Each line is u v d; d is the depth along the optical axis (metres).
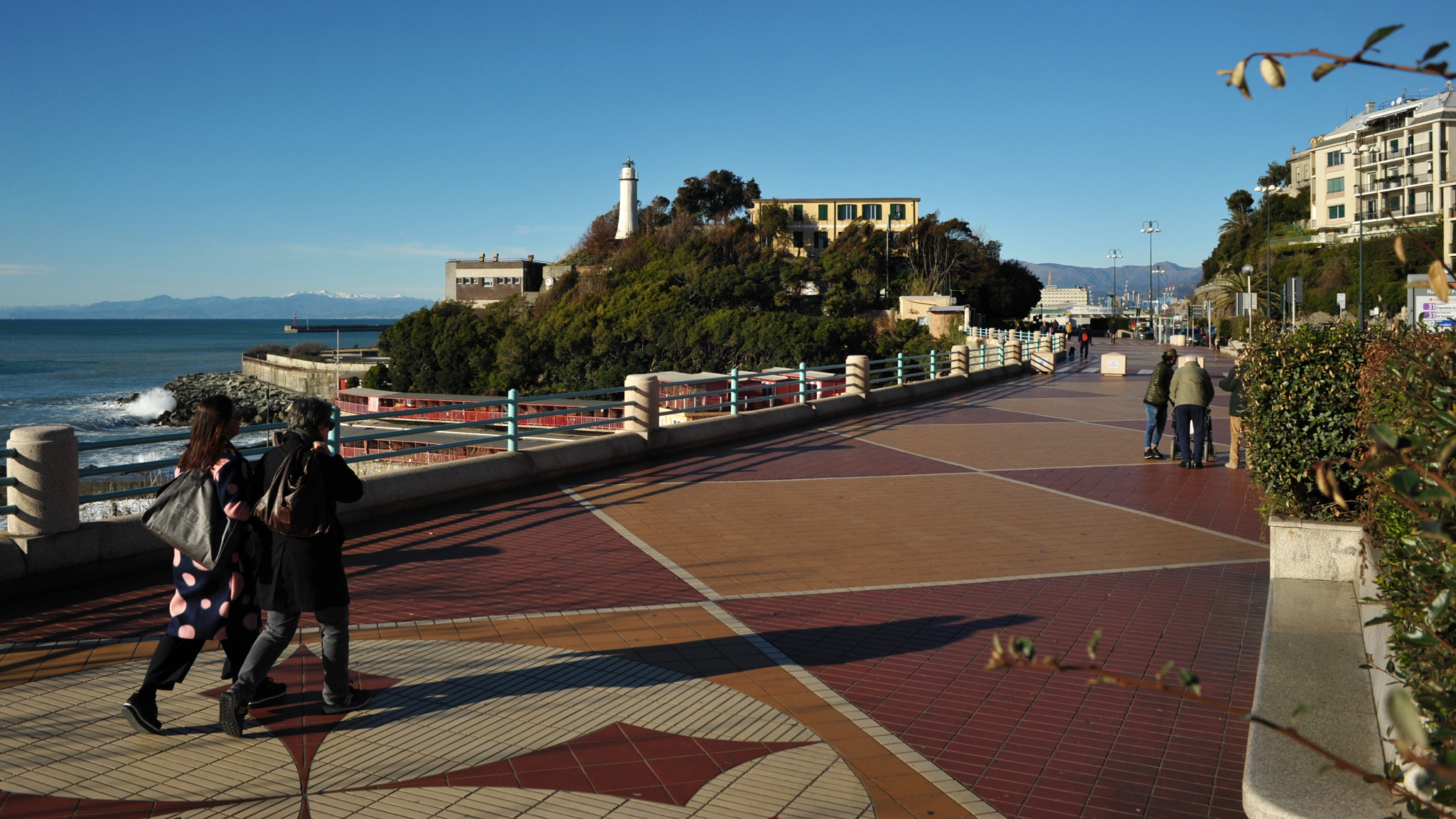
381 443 27.72
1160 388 14.83
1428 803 1.82
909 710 5.36
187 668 5.04
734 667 6.03
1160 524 10.34
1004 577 8.18
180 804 4.18
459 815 4.11
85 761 4.59
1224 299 68.81
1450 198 63.00
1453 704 1.84
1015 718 5.26
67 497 7.55
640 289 76.56
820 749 4.85
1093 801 4.34
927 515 10.80
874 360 23.88
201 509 4.86
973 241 92.31
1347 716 4.44
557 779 4.46
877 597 7.59
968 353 31.03
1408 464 1.91
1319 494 7.32
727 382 29.86
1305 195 86.25
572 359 72.69
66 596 7.32
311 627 6.70
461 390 74.88
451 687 5.63
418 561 8.66
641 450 14.92
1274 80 1.62
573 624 6.86
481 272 115.56
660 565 8.56
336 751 4.75
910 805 4.27
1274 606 6.23
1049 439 17.52
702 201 100.94
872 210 103.88
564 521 10.41
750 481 13.08
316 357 111.75
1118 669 5.98
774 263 84.25
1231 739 5.01
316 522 4.87
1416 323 6.38
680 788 4.39
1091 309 112.50
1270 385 7.49
